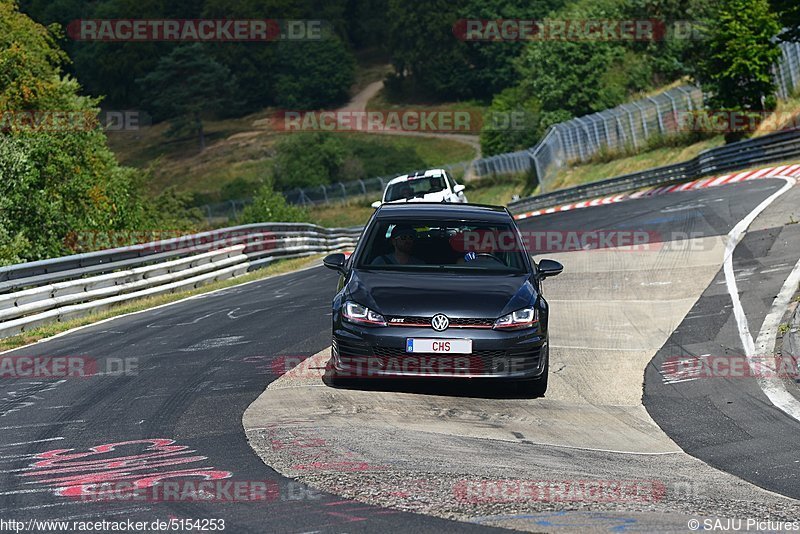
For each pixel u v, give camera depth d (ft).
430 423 89.35
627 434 88.58
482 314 96.53
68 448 80.84
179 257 260.83
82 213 340.59
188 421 89.66
